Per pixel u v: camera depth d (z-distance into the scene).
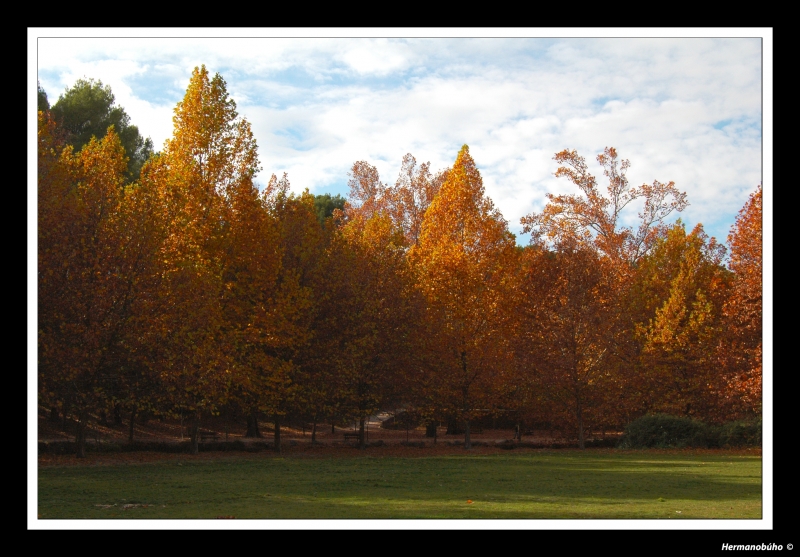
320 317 35.06
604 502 15.68
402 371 35.72
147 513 13.54
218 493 17.05
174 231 28.84
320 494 17.02
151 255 27.19
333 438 42.94
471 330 36.81
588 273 40.56
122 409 36.12
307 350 33.81
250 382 30.03
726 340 37.19
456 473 22.97
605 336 39.81
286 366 31.61
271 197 38.38
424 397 37.94
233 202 30.56
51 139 28.06
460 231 38.31
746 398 34.66
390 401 38.09
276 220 35.41
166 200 29.19
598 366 39.50
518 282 39.53
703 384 39.31
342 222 62.03
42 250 24.70
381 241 37.69
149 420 42.69
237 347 30.58
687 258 44.94
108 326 25.94
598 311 39.91
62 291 25.16
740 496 17.03
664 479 21.03
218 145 30.59
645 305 45.25
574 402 39.62
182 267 27.89
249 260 30.88
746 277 36.19
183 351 27.55
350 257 36.19
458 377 36.91
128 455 28.23
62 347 24.81
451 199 38.22
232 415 46.38
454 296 36.59
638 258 53.84
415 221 58.59
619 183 53.56
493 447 37.75
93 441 31.69
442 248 37.53
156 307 27.08
